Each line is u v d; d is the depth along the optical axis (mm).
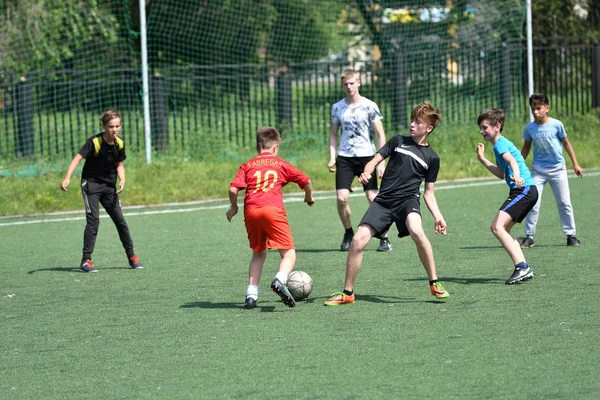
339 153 17828
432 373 9219
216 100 36875
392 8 42688
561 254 16125
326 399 8523
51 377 9609
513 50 35844
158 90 31234
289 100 33750
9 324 12102
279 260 16656
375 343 10453
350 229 17625
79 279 15281
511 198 13961
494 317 11555
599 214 20859
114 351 10539
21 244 19188
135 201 24797
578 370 9148
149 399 8742
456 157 31031
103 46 44594
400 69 34781
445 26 41781
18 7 38906
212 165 29531
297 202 24688
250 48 49469
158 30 46500
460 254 16500
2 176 27562
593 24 47438
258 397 8656
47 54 39812
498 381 8891
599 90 35812
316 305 12656
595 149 32656
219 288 14148
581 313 11609
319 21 49500
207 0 47656
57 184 25906
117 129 16031
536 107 16797
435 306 12320
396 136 13070
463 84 38750
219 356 10141
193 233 20016
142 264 16312
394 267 15500
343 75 17672
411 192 12766
